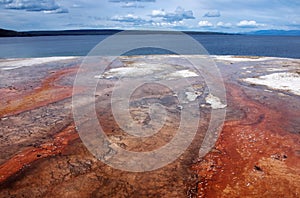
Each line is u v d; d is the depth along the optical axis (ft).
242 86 28.19
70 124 17.46
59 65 43.50
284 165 12.40
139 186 10.95
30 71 38.55
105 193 10.50
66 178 11.48
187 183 11.19
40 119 18.45
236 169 12.17
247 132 16.19
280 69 38.22
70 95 24.59
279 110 20.36
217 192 10.58
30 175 11.68
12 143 14.78
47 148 14.20
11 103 22.49
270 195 10.29
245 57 52.34
